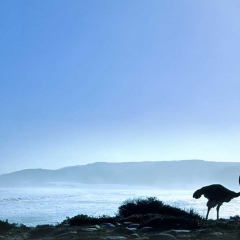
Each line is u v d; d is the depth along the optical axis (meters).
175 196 125.56
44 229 19.84
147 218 22.67
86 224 22.73
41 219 49.84
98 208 69.06
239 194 23.45
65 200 98.00
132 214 25.25
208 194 23.58
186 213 24.80
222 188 23.66
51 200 97.75
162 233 17.02
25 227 23.17
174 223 19.55
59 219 49.44
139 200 26.41
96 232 18.48
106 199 102.50
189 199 102.81
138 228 19.98
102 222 23.14
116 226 21.31
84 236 17.11
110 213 56.69
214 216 46.41
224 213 53.12
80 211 62.47
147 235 17.31
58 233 19.02
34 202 89.56
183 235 17.06
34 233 19.58
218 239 16.17
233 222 22.20
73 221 23.06
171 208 25.20
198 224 19.69
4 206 76.12
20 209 68.31
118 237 16.27
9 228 21.94
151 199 26.36
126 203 27.38
